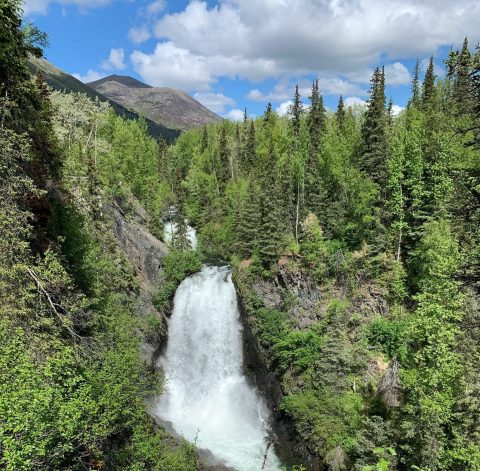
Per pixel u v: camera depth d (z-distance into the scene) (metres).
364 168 46.62
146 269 47.97
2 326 11.90
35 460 9.21
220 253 63.97
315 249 44.69
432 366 21.97
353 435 28.59
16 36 17.91
